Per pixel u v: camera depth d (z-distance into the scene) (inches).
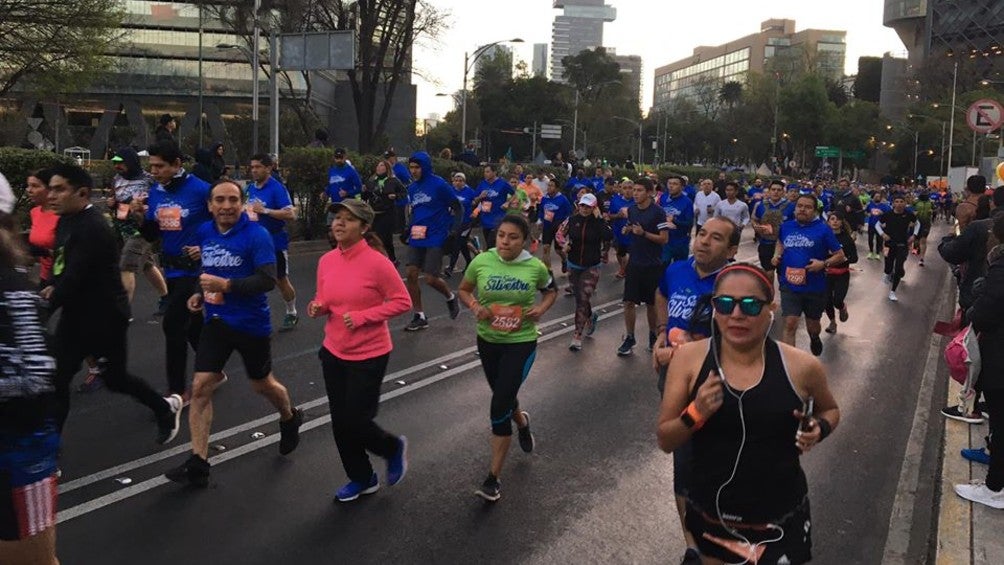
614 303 519.2
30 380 107.9
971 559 175.8
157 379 295.4
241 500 199.3
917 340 448.1
